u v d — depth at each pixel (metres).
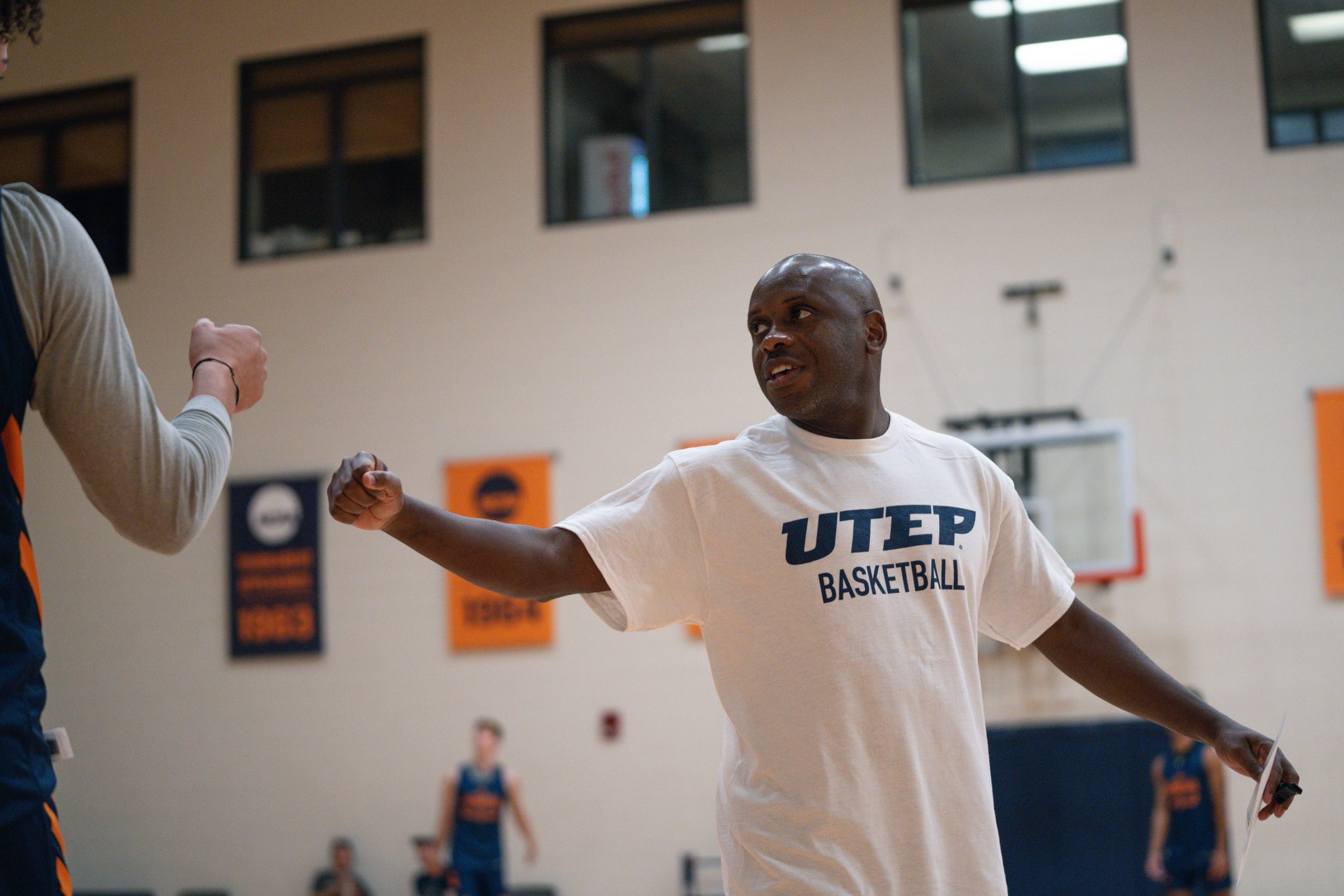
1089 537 8.90
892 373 9.81
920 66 10.16
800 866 1.81
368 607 10.64
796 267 2.00
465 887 9.02
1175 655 9.10
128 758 10.92
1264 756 2.03
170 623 11.02
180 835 10.74
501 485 10.49
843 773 1.82
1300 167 9.37
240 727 10.77
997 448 9.16
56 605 11.25
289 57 11.51
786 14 10.38
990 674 9.30
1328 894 8.59
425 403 10.77
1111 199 9.62
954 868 1.86
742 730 1.91
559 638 10.20
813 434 2.01
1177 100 9.60
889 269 9.94
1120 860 8.56
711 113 10.56
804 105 10.27
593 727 10.03
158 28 11.78
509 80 10.95
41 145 12.00
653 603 1.95
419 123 11.20
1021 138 9.88
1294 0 9.58
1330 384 9.15
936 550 1.95
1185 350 9.38
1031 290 9.62
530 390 10.57
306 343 11.08
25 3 1.55
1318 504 9.05
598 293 10.54
